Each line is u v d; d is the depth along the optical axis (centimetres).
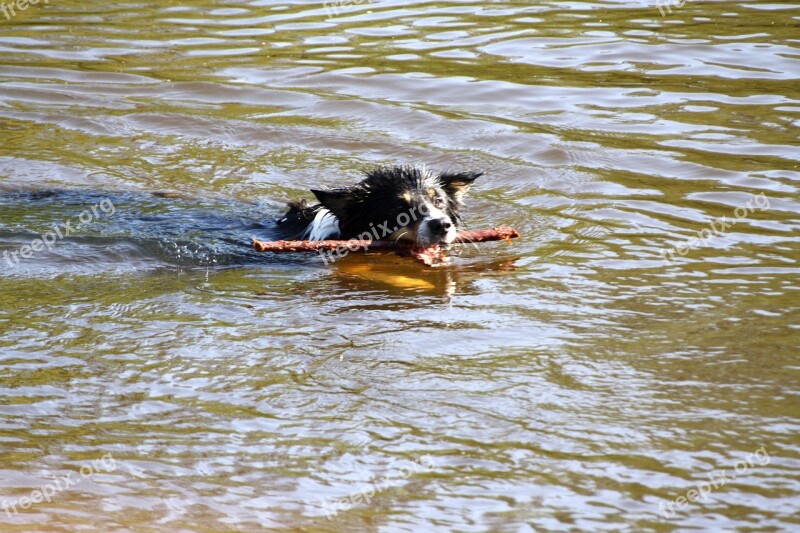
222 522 1151
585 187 2383
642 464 1238
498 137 2727
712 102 2900
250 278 1953
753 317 1655
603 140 2666
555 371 1488
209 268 2012
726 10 3850
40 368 1525
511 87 3100
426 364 1525
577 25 3725
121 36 3756
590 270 1914
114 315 1741
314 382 1473
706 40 3462
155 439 1325
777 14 3762
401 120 2886
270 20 3938
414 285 1892
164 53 3541
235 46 3603
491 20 3834
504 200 2345
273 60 3428
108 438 1329
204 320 1720
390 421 1358
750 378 1440
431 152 2662
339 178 2544
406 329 1666
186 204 2392
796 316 1652
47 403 1418
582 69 3234
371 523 1140
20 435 1335
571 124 2791
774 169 2422
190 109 3025
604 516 1138
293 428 1347
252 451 1294
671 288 1802
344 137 2786
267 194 2467
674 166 2477
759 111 2812
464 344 1595
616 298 1766
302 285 1911
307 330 1670
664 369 1480
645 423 1331
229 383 1477
